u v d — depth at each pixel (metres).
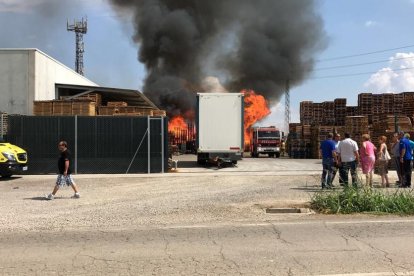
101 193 13.54
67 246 6.88
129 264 5.86
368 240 7.10
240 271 5.50
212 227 8.32
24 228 8.34
